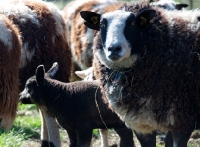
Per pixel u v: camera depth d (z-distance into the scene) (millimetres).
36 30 13703
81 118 12867
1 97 11883
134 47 10484
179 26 10773
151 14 10352
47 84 13078
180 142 10781
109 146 15133
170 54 10492
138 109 10703
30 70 13625
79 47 17906
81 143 12914
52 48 14016
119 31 10281
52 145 13609
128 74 10664
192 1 39000
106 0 18281
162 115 10602
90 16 11086
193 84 10461
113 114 12703
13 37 12164
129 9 10914
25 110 20297
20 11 13727
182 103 10508
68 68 14688
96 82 13039
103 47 10609
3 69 11844
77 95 12922
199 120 10734
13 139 14266
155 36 10539
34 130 16562
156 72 10516
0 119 12305
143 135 11414
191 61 10469
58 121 13305
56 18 14438
